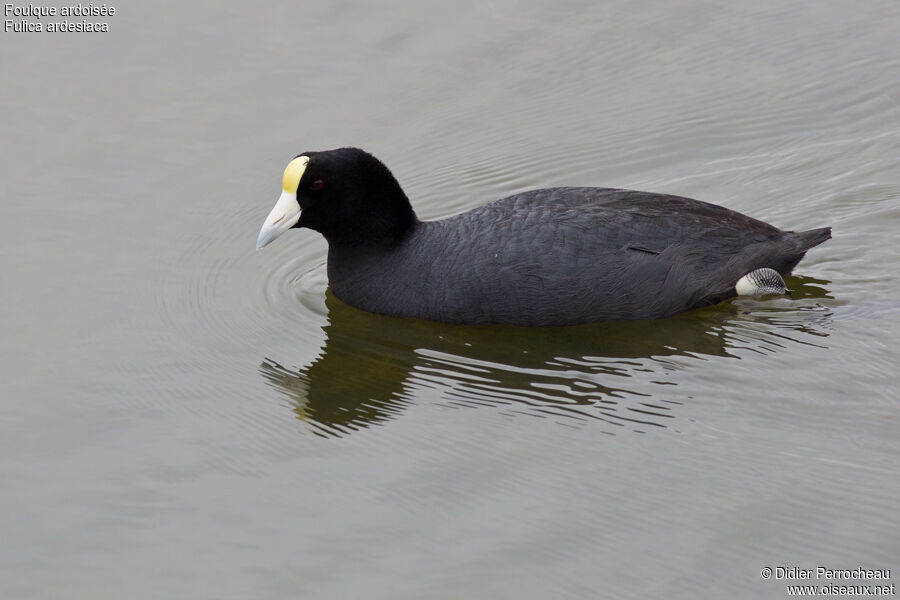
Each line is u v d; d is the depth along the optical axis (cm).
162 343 1362
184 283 1483
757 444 1119
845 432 1130
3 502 1095
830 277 1417
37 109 1772
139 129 1742
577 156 1727
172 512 1077
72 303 1431
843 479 1060
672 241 1338
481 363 1309
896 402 1173
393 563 996
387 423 1205
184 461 1154
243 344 1369
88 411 1236
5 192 1622
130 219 1591
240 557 1014
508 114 1798
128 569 1006
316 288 1494
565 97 1828
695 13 1980
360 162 1383
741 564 974
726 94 1819
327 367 1319
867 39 1903
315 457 1154
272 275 1521
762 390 1209
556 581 966
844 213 1545
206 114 1770
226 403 1253
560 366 1290
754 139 1731
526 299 1327
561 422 1182
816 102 1792
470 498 1075
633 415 1184
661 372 1258
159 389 1277
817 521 1014
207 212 1609
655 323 1347
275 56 1880
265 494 1098
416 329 1380
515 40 1920
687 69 1873
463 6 1992
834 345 1283
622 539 1008
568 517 1038
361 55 1886
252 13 1972
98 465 1148
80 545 1038
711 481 1071
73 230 1562
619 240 1327
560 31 1939
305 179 1388
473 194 1661
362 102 1800
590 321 1343
